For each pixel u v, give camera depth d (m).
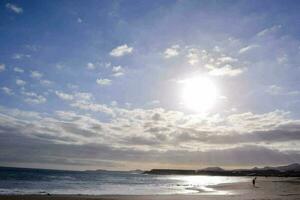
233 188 63.69
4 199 28.36
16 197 30.42
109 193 45.22
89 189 54.34
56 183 72.69
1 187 54.50
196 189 59.38
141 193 46.34
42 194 37.28
